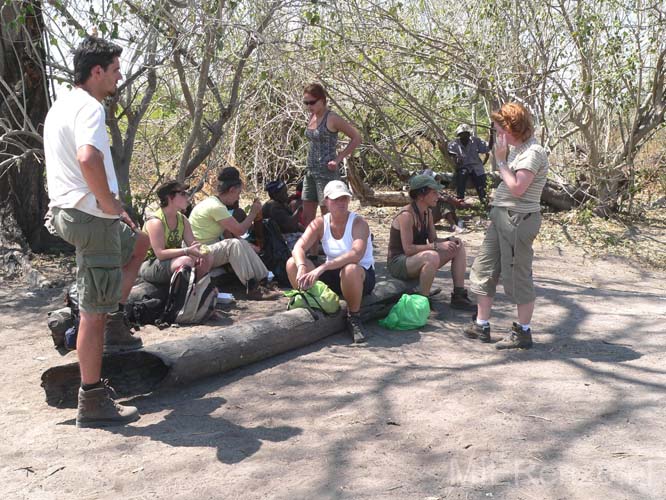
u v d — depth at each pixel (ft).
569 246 31.73
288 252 21.26
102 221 11.53
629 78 35.19
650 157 41.65
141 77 25.40
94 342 11.99
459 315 19.10
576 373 14.79
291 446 11.60
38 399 13.47
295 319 16.12
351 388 13.99
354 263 16.87
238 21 23.47
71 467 10.94
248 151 34.27
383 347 16.44
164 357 13.57
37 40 23.91
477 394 13.64
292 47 29.45
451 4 36.35
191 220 20.22
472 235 33.01
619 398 13.44
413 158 40.91
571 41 34.55
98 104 11.44
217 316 17.97
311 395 13.67
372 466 10.91
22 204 24.31
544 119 35.55
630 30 34.60
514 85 35.73
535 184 15.51
